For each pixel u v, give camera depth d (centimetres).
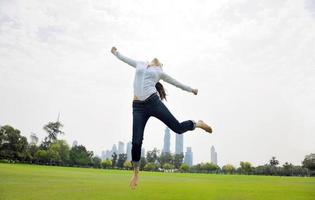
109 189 1073
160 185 1459
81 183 1314
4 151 5781
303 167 6919
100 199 782
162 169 9381
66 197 789
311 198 1024
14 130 6006
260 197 1025
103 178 1862
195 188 1350
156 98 360
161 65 400
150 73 371
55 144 6831
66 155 7038
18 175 1664
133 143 349
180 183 1733
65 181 1395
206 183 1866
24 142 6094
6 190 888
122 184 1325
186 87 404
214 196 1006
